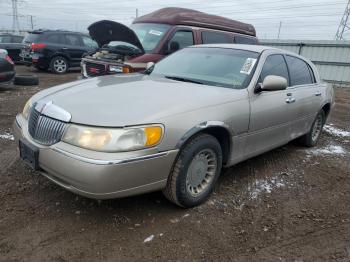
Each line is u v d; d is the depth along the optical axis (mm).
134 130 2695
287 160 5012
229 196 3695
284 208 3559
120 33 6977
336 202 3801
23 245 2670
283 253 2816
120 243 2771
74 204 3281
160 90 3398
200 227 3066
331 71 17641
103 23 6836
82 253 2627
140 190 2826
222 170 4387
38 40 13516
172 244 2807
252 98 3738
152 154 2775
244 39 9344
